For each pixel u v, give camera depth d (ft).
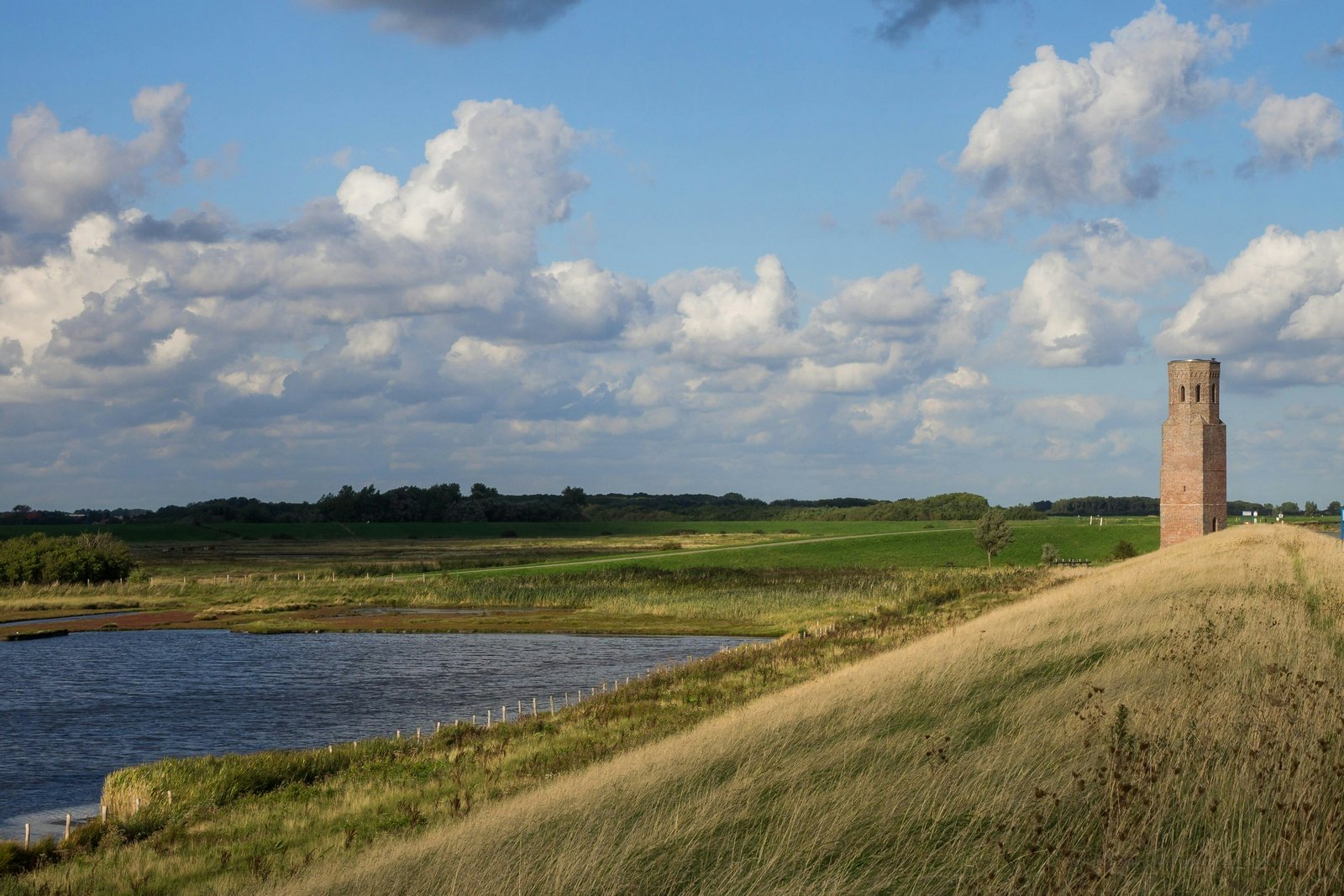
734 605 313.32
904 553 467.52
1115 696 57.41
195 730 161.68
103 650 256.11
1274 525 329.31
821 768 54.75
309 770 116.26
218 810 100.58
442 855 51.26
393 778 107.34
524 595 359.87
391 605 357.82
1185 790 38.86
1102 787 39.93
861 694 77.82
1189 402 346.54
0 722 168.55
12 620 326.44
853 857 38.96
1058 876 32.55
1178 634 77.61
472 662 228.22
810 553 474.90
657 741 93.91
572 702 173.68
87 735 158.61
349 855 67.92
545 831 51.75
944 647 102.78
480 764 107.55
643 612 319.47
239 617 327.06
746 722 78.64
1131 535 476.95
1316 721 43.83
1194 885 31.76
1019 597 218.59
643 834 46.75
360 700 185.37
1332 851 30.96
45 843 88.79
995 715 61.72
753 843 43.04
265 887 59.88
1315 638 69.72
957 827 40.70
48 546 437.58
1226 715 46.47
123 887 72.08
